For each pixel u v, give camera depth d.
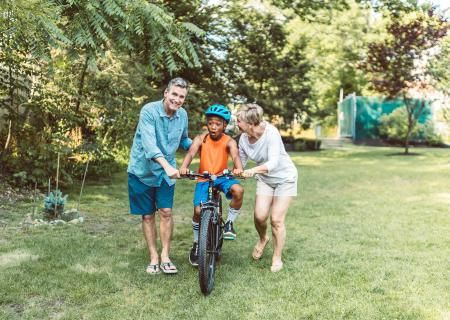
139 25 6.01
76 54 6.25
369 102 25.91
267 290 4.17
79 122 9.36
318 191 9.70
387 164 15.31
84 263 4.75
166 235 4.60
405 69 18.69
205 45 16.83
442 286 4.27
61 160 8.67
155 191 4.58
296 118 21.84
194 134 14.16
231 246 5.55
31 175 8.24
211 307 3.80
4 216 6.60
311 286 4.26
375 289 4.18
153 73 6.85
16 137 8.65
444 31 17.95
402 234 6.13
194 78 17.36
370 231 6.29
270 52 19.50
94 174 10.29
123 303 3.86
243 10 18.67
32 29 5.30
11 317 3.57
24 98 8.47
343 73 37.12
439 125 24.92
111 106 9.80
